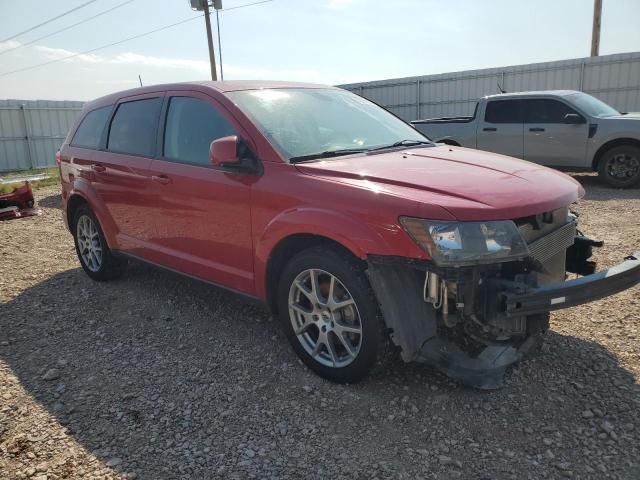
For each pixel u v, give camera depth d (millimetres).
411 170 3170
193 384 3357
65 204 5586
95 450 2740
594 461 2502
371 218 2826
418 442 2701
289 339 3465
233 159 3301
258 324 4195
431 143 4266
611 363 3342
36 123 25984
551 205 2945
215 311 4504
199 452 2695
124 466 2609
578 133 10344
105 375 3527
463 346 3104
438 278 2764
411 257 2717
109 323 4387
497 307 2740
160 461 2639
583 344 3600
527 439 2684
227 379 3398
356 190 2941
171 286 5164
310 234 3154
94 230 5363
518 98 11062
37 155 26203
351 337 3197
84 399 3234
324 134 3805
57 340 4105
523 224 2900
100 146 5004
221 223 3697
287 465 2576
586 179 11539
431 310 2955
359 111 4352
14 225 8820
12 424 2990
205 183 3752
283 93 4078
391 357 3053
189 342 3955
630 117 10141
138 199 4461
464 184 2926
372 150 3740
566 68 18891
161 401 3178
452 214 2633
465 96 21656
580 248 3564
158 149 4293
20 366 3693
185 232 4055
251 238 3498
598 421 2789
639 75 17547
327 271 3096
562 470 2455
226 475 2520
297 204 3164
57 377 3520
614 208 8219
